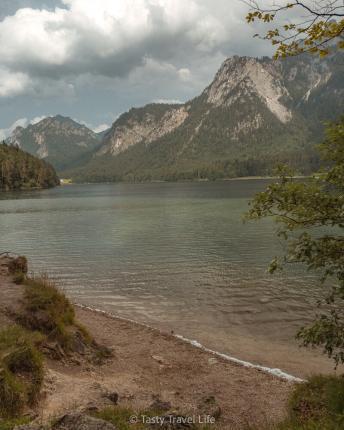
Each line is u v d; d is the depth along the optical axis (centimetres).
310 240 705
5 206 8981
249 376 1244
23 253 3416
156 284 2377
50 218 6322
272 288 2211
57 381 976
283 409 1016
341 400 784
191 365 1319
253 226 4684
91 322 1695
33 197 12400
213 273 2597
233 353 1441
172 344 1491
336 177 663
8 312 1255
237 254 3158
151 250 3422
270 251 3222
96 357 1262
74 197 12269
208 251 3309
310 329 757
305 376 1266
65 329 1274
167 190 16050
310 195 675
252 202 732
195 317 1817
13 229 5053
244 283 2334
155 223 5300
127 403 967
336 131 647
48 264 2967
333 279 2344
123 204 8956
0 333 1016
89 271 2727
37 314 1260
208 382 1196
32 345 977
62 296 1416
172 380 1203
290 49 548
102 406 847
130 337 1546
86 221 5781
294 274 2495
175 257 3117
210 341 1551
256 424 918
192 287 2288
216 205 7881
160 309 1933
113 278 2531
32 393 849
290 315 1792
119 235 4322
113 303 2038
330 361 1380
